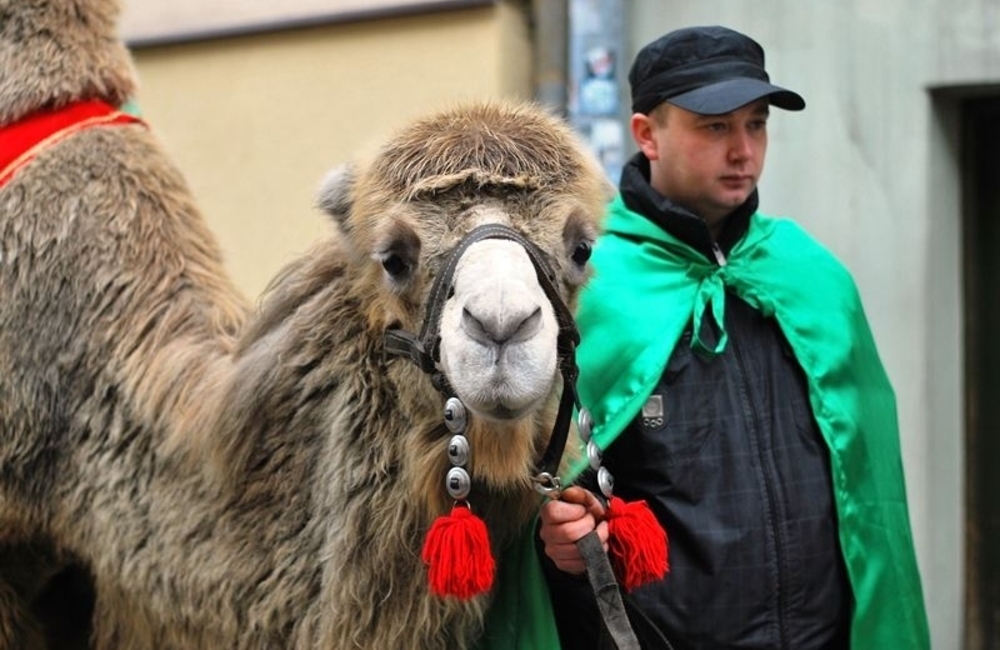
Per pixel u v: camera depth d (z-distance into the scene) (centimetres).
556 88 1656
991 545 1586
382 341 835
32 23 1048
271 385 863
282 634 856
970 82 1455
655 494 898
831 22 1517
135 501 907
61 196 973
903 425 1498
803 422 927
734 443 900
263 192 1812
